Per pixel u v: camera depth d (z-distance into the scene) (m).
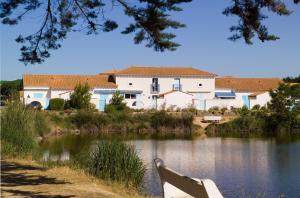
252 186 19.62
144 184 15.88
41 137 38.28
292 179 21.14
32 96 64.44
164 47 11.20
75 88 57.78
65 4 12.30
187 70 71.12
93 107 57.78
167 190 7.20
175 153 30.95
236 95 70.25
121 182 13.99
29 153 18.16
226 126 51.91
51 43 13.23
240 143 38.62
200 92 69.88
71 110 53.53
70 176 13.49
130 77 68.25
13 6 12.07
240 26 9.52
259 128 52.03
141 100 67.69
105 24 12.27
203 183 5.64
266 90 70.69
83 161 16.28
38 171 14.10
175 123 51.53
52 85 64.88
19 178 12.58
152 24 10.84
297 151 32.34
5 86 72.38
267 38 9.42
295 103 54.38
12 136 18.31
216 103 67.62
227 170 23.78
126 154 15.06
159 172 7.24
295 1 8.62
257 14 9.29
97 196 10.43
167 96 64.94
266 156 29.62
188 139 42.44
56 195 10.24
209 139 42.62
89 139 39.56
